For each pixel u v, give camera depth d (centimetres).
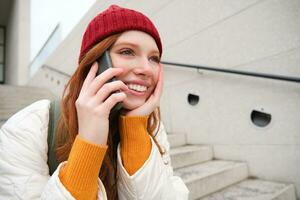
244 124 222
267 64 204
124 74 73
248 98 219
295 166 188
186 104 278
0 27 1156
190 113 273
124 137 75
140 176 70
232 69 226
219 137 243
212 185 185
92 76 71
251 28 216
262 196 170
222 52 239
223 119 239
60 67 550
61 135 75
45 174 72
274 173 201
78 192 57
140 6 345
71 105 75
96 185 61
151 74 75
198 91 265
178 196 85
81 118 62
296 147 188
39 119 76
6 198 65
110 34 73
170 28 300
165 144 102
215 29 246
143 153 73
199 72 261
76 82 76
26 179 65
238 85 227
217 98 246
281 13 196
